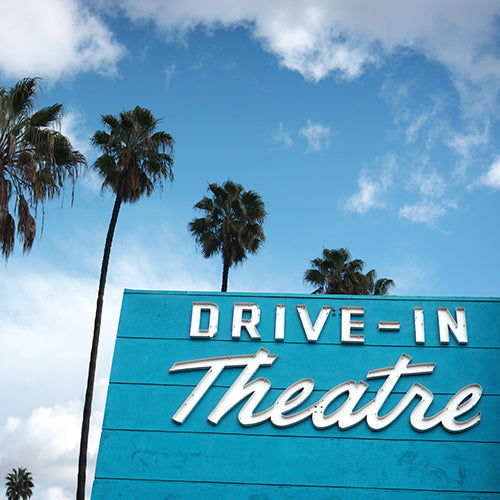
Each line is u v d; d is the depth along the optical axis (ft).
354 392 61.00
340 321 64.23
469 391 60.70
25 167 76.33
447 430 59.21
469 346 62.59
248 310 64.95
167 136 101.81
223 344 63.62
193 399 61.00
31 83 80.64
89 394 83.97
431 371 61.57
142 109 102.89
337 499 57.11
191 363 62.59
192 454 59.16
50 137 78.64
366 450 58.85
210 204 123.54
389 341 63.21
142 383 62.03
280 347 63.26
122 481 58.18
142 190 99.86
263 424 60.23
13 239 76.59
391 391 61.21
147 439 59.77
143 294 65.92
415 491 57.31
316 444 59.26
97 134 100.83
